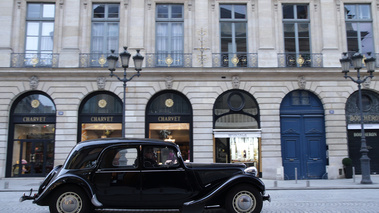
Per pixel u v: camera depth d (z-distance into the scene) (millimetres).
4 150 16891
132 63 17578
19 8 18156
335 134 17344
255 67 17375
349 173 16812
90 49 18094
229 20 18500
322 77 17781
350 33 18641
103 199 6219
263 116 17391
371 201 9250
